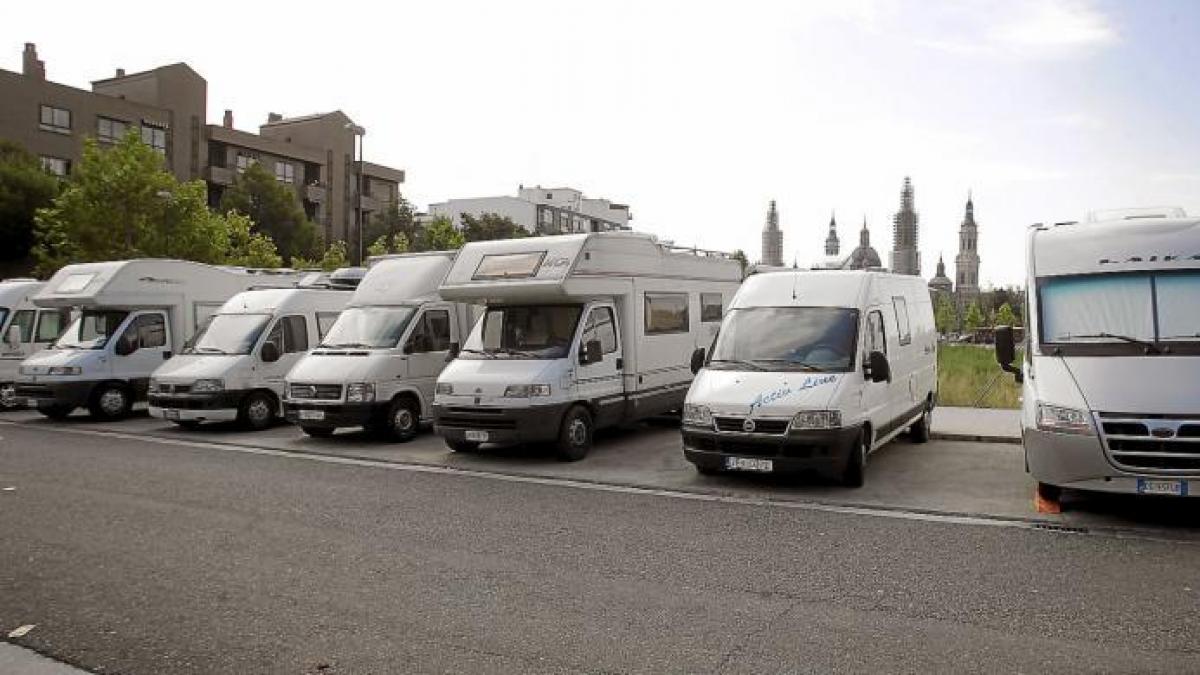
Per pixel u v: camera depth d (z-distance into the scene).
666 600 5.80
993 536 7.57
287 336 15.89
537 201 97.25
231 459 12.09
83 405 16.44
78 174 31.36
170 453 12.69
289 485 10.05
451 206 86.94
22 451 12.84
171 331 17.77
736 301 11.22
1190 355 7.98
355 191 62.12
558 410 11.56
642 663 4.74
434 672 4.64
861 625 5.31
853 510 8.65
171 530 7.76
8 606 5.74
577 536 7.57
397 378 13.71
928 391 13.26
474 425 11.59
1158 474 7.45
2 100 40.69
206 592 6.00
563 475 10.72
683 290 14.83
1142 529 7.73
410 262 15.08
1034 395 8.25
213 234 32.62
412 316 14.18
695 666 4.70
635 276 13.44
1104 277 8.84
